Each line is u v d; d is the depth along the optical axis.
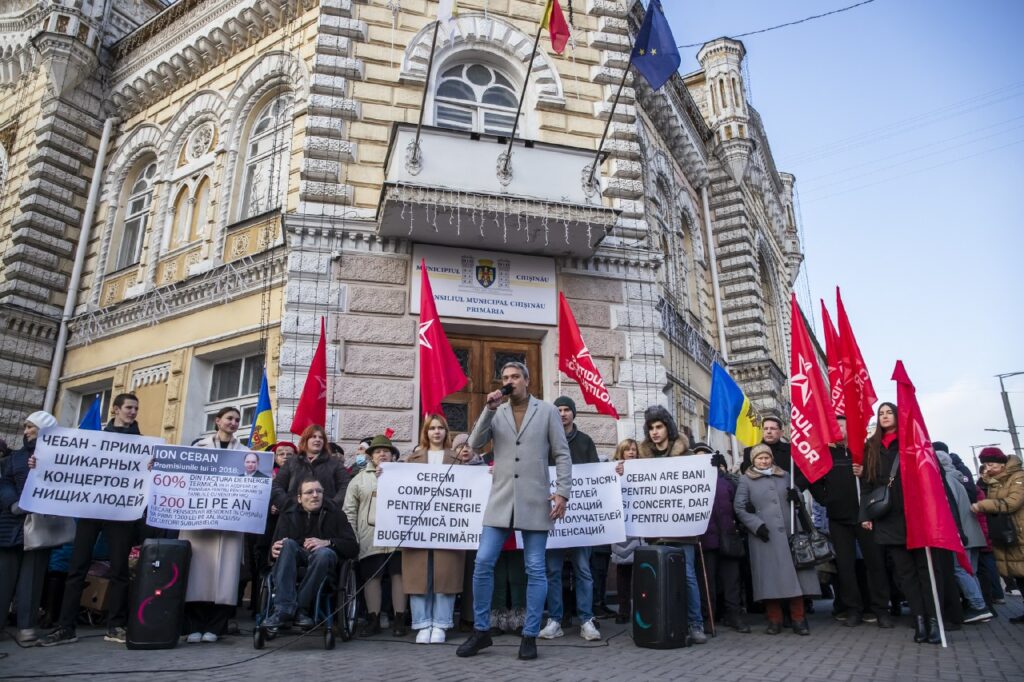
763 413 19.81
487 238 12.05
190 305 13.67
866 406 8.15
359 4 13.27
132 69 17.64
